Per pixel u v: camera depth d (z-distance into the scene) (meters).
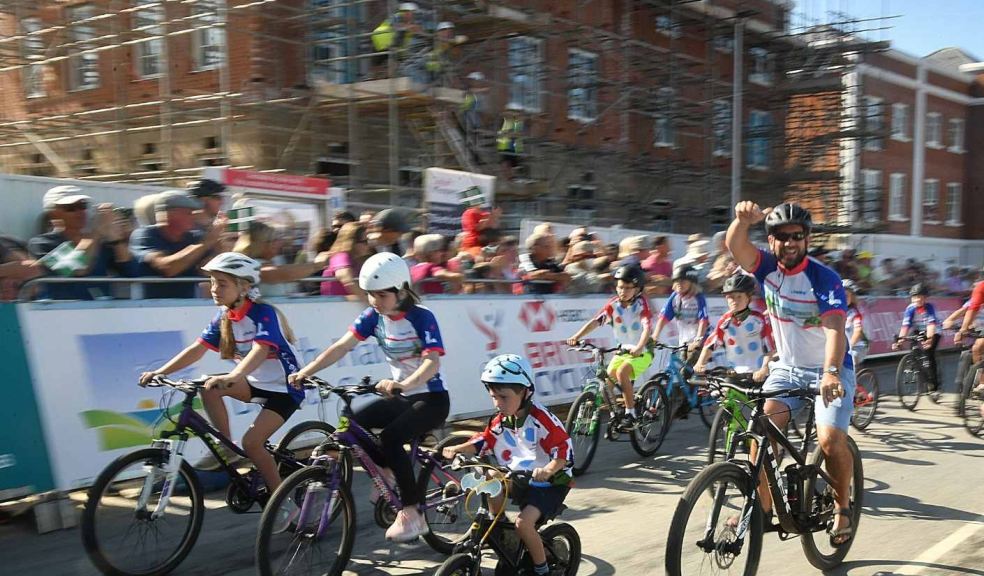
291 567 3.90
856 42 20.58
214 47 12.47
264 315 4.33
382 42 11.52
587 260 9.45
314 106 12.00
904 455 7.15
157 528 4.21
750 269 4.13
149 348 5.35
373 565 4.33
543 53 15.88
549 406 8.19
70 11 12.76
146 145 13.32
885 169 28.34
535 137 15.17
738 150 18.20
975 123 32.25
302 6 12.19
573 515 5.28
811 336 4.07
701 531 3.62
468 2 13.12
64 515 4.80
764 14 21.19
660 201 18.72
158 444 4.10
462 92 12.54
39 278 4.89
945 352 15.62
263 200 8.23
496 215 8.82
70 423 4.90
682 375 7.23
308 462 4.21
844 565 4.41
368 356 6.64
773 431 3.98
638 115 18.11
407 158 13.55
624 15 17.41
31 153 14.73
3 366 4.67
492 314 7.75
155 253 5.67
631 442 6.82
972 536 4.91
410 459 4.22
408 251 7.84
